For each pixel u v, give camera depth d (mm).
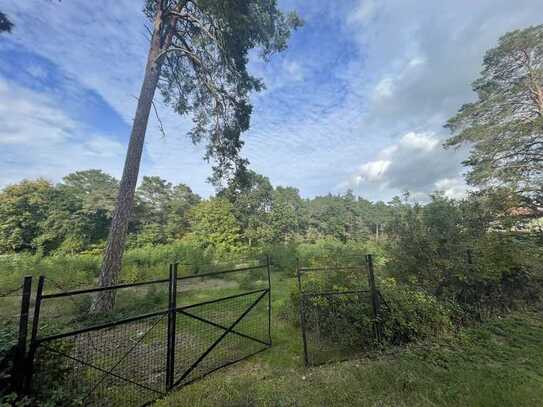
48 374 2264
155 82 7324
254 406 2293
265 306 6152
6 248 20031
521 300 5137
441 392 2354
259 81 9258
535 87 13734
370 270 3764
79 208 24672
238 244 27484
